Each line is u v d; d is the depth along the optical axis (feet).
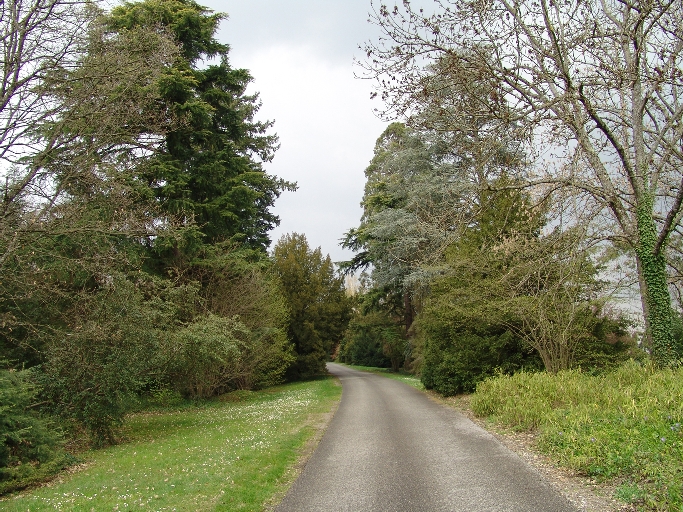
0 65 36.04
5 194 36.52
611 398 29.01
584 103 31.96
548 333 44.04
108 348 38.40
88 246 41.34
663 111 38.70
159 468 27.32
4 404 27.86
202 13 72.59
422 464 24.40
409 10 31.24
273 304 87.45
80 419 37.88
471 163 35.55
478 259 49.24
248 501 19.94
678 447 19.54
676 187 40.14
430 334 60.03
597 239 35.19
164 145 65.51
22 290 39.37
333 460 26.55
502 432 31.76
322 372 121.80
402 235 75.97
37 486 26.43
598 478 19.53
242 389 82.53
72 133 39.75
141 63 41.16
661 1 32.58
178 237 44.70
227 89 76.95
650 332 35.47
